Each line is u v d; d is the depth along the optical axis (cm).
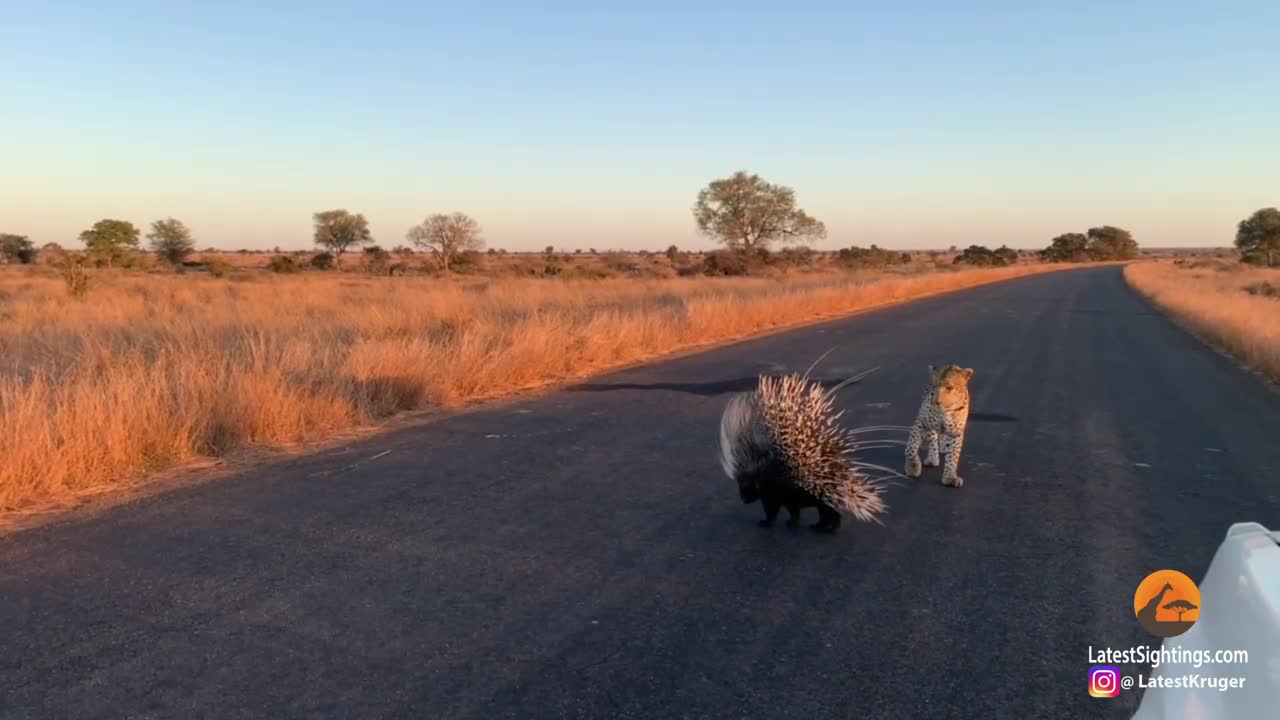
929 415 762
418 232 6450
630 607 481
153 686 386
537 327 1499
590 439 916
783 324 2520
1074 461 852
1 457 662
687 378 1388
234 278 4578
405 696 381
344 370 1068
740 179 6119
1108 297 4266
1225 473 805
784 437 608
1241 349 1797
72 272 2706
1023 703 382
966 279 5709
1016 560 566
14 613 462
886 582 525
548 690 388
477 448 870
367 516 639
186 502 673
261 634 440
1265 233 9288
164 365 1022
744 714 371
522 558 556
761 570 542
